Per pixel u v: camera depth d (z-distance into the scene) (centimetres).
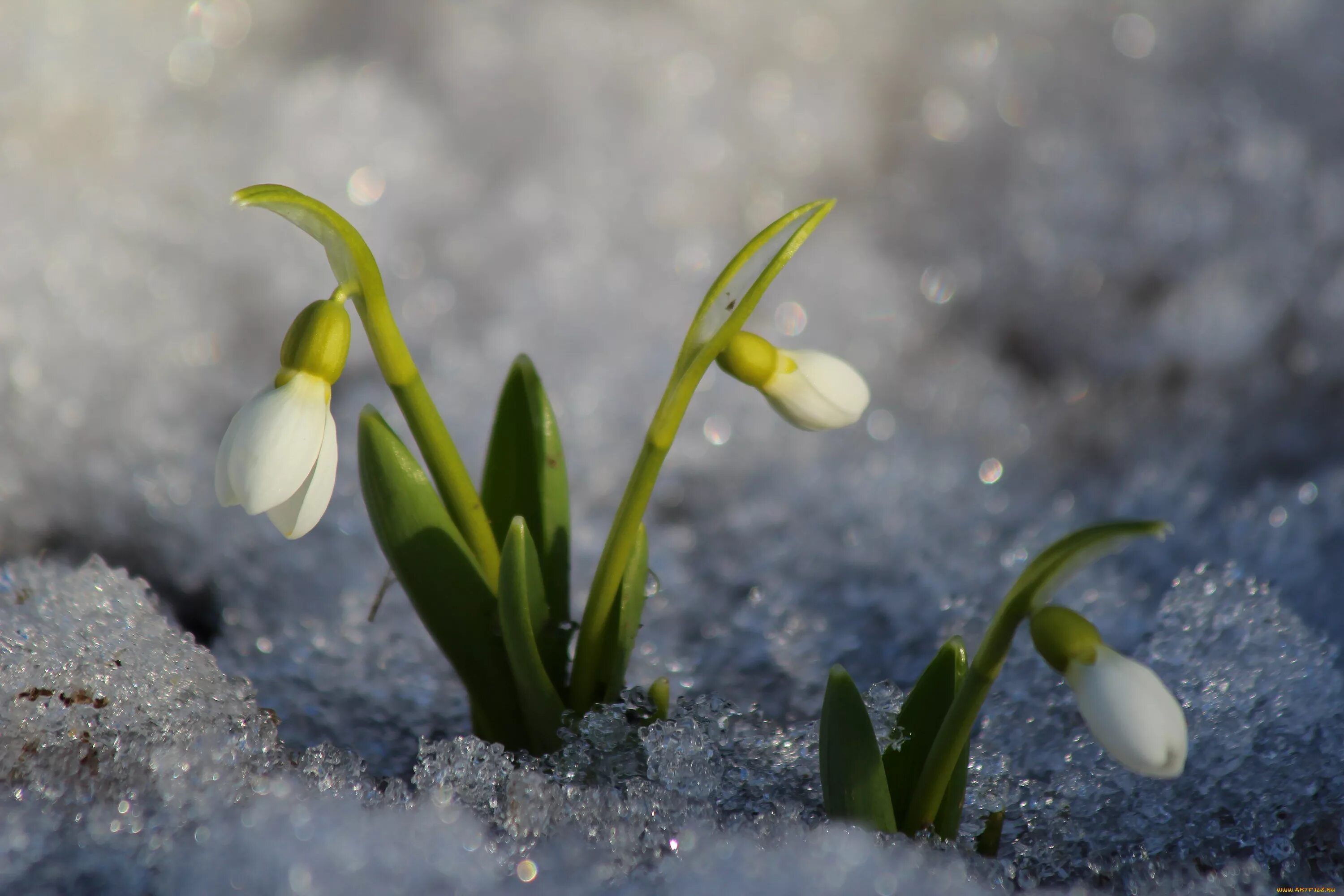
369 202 95
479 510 56
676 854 54
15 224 84
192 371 85
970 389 94
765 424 83
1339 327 90
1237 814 57
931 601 65
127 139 93
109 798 55
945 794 55
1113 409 93
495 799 56
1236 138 96
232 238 90
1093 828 57
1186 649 59
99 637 57
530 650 55
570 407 83
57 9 94
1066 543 52
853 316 96
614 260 94
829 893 53
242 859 54
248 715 57
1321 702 58
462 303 94
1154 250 96
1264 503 72
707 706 57
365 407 55
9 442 77
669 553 72
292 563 70
